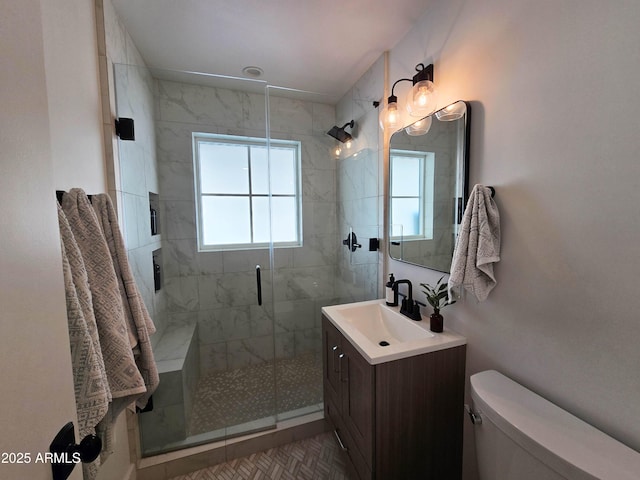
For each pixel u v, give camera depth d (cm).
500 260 103
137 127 160
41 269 46
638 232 66
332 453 158
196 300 213
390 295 166
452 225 125
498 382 97
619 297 70
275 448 162
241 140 216
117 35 137
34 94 45
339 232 246
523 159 93
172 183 200
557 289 85
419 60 145
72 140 100
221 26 148
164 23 145
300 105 231
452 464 124
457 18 119
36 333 44
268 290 232
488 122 106
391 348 114
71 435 52
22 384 40
